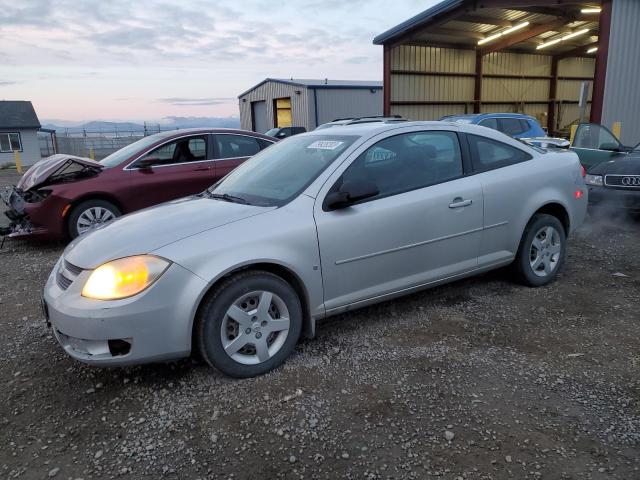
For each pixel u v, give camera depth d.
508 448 2.38
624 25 11.95
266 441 2.51
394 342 3.50
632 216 6.80
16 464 2.41
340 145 3.63
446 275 3.86
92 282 2.80
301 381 3.04
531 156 4.38
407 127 3.79
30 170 6.98
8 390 3.07
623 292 4.28
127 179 6.62
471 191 3.87
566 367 3.08
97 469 2.36
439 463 2.31
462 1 15.20
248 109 33.56
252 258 2.97
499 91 22.31
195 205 3.56
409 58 19.56
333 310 3.38
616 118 12.45
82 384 3.11
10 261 6.05
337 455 2.39
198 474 2.31
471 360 3.21
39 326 4.02
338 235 3.29
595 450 2.35
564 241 4.54
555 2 13.37
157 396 2.94
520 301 4.13
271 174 3.76
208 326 2.92
